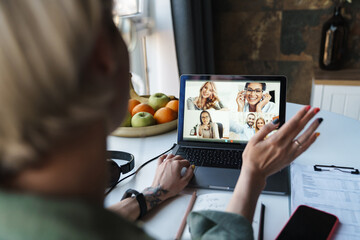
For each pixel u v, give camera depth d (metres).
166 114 1.27
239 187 0.67
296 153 0.69
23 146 0.28
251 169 0.68
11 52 0.26
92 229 0.28
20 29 0.26
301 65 2.60
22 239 0.26
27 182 0.31
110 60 0.34
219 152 1.08
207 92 1.11
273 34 2.57
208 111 1.11
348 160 1.03
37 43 0.26
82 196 0.34
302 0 2.43
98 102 0.31
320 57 2.39
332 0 2.38
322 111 1.46
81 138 0.32
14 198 0.28
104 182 0.37
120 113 0.43
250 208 0.64
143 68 2.43
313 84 2.27
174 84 2.51
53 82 0.27
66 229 0.27
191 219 0.64
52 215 0.27
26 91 0.27
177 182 0.85
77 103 0.30
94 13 0.29
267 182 0.90
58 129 0.29
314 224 0.71
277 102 1.07
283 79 1.07
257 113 1.08
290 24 2.51
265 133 0.71
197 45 2.20
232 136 1.10
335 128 1.28
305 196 0.83
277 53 2.61
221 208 0.79
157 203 0.81
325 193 0.84
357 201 0.80
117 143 1.20
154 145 1.18
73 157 0.32
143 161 1.07
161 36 2.39
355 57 2.45
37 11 0.26
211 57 2.45
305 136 0.69
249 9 2.54
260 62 2.67
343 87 2.14
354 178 0.90
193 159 1.03
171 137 1.24
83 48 0.29
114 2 0.36
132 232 0.30
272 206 0.82
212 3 2.58
